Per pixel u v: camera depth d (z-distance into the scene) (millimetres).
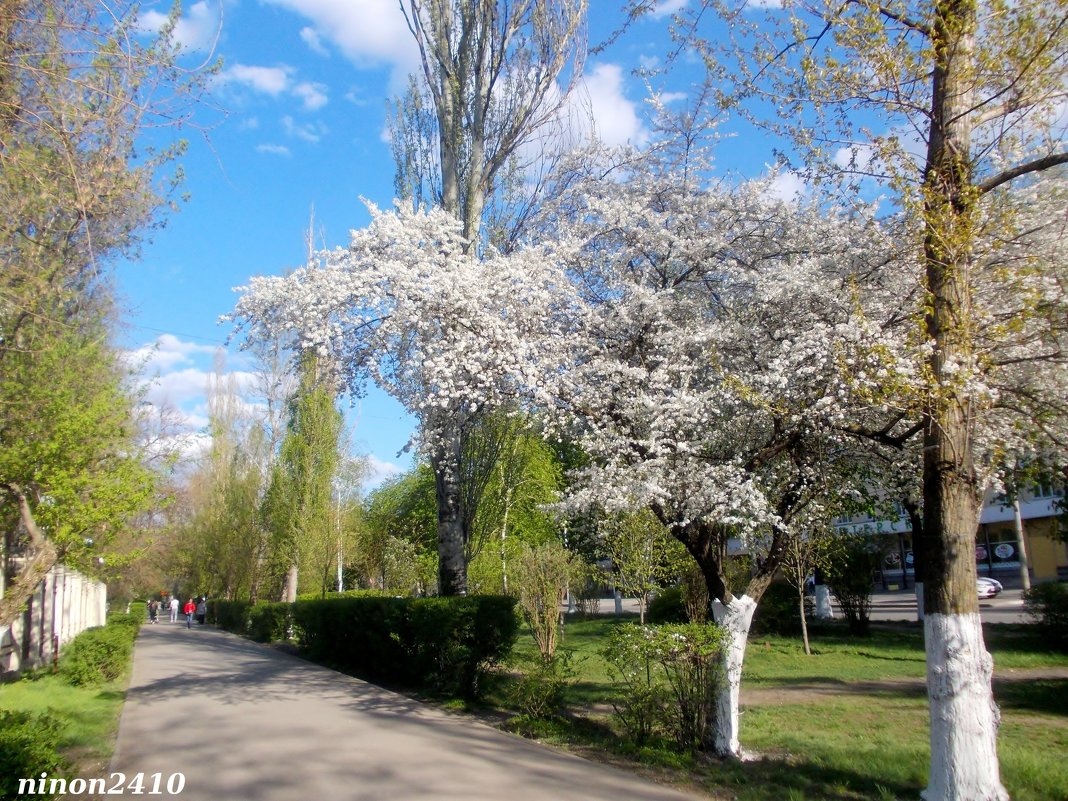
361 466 37000
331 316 9711
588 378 9445
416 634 12688
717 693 8117
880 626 21422
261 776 7039
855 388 6707
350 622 16297
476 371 8914
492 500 15320
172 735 9070
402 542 28906
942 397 6148
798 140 7762
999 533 37906
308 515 28094
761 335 9172
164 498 13578
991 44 6629
